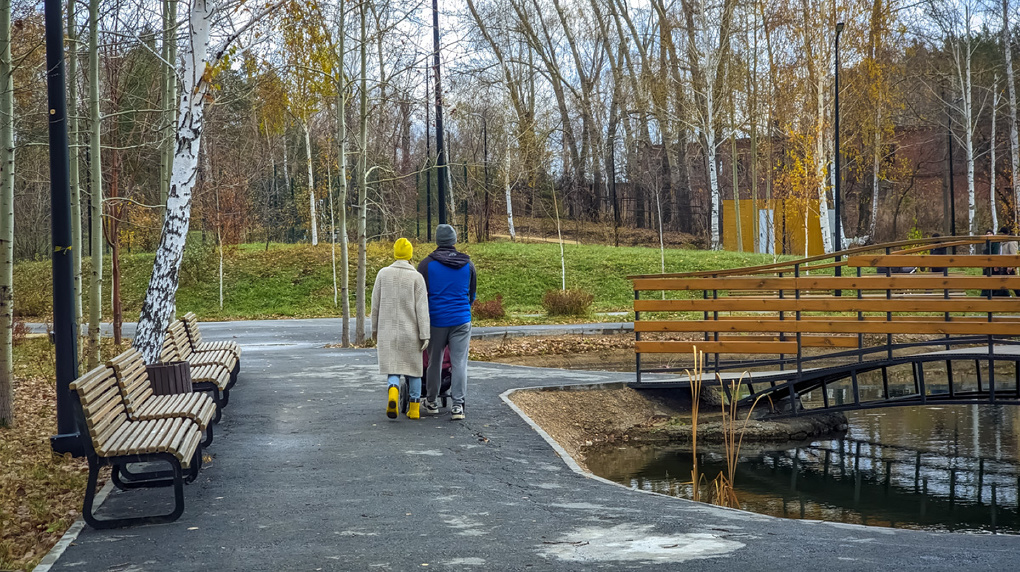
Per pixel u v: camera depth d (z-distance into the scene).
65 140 7.76
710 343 11.48
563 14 50.16
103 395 5.88
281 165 49.78
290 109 19.16
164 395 7.72
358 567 4.33
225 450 7.61
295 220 47.38
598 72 54.06
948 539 4.89
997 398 10.84
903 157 48.22
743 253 38.94
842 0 35.38
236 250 38.16
